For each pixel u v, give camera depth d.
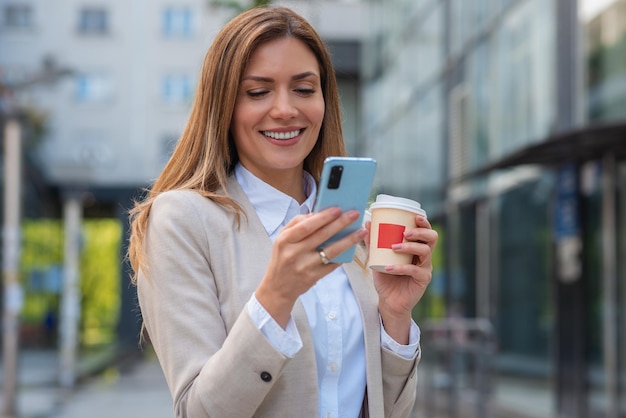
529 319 9.58
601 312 8.15
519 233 9.95
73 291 15.89
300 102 1.84
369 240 1.89
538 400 9.18
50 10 29.19
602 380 8.09
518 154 7.80
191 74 29.73
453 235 12.24
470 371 10.36
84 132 29.23
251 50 1.82
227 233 1.80
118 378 17.30
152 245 1.77
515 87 9.88
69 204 16.25
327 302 1.86
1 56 28.86
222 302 1.77
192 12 29.84
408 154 15.37
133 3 29.73
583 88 8.24
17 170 10.91
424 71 14.19
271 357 1.58
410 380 1.95
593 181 8.24
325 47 1.94
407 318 1.92
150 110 29.56
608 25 7.80
